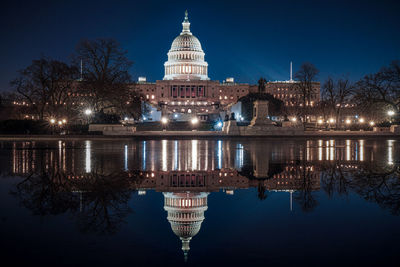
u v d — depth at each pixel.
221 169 21.59
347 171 20.58
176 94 198.00
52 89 76.94
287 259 7.75
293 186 16.03
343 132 75.62
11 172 19.72
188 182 17.16
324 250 8.23
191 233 9.52
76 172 19.89
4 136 61.62
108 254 8.05
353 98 97.19
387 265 7.39
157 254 8.07
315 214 11.28
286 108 132.75
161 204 12.69
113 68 77.38
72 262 7.57
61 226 9.99
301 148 39.41
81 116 79.50
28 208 11.90
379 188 15.41
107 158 27.62
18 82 77.94
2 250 8.20
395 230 9.58
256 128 73.38
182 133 75.62
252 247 8.48
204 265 7.44
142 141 54.97
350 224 10.16
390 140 59.84
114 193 14.48
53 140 55.69
